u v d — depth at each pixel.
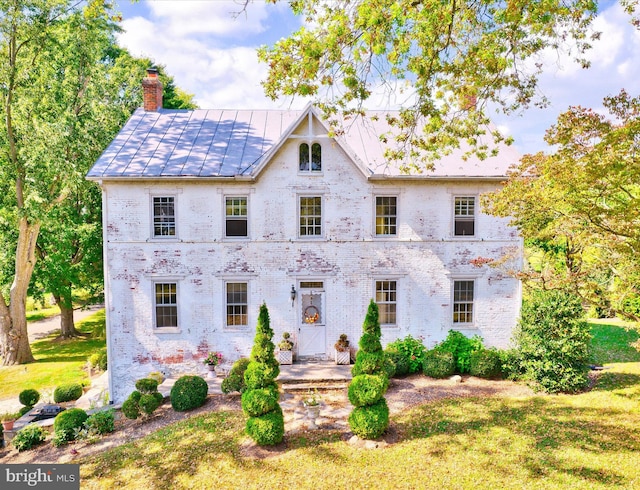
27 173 20.97
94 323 32.78
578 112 9.39
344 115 10.00
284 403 14.48
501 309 17.98
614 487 9.43
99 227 26.31
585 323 15.02
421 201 17.59
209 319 17.23
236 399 14.98
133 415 13.88
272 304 17.47
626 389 14.85
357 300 17.67
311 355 17.69
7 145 21.59
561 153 9.91
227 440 12.04
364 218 17.50
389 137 18.80
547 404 13.88
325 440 11.88
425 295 17.80
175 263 17.02
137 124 19.41
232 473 10.53
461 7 8.97
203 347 17.27
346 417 13.33
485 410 13.48
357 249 17.55
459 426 12.43
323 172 17.31
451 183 17.56
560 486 9.56
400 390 15.44
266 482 10.09
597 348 20.59
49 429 14.63
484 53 8.62
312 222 17.53
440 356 16.48
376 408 11.73
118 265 16.84
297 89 8.81
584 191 10.51
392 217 17.70
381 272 17.64
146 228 16.83
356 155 16.69
